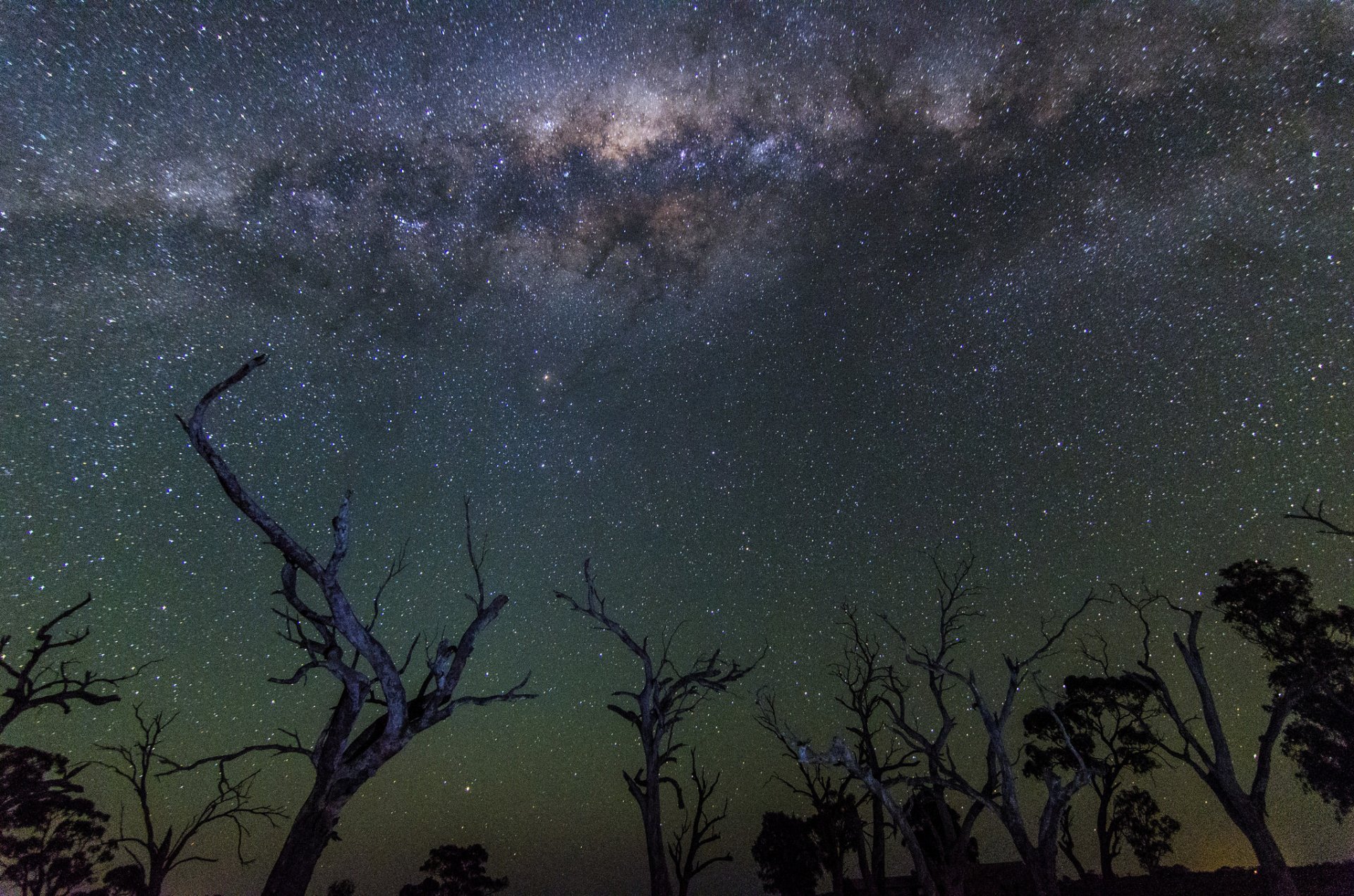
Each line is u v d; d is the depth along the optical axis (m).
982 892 33.62
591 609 22.17
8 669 17.23
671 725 22.38
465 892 43.97
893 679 27.47
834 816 30.88
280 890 12.18
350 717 13.91
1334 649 25.67
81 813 33.12
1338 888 25.48
